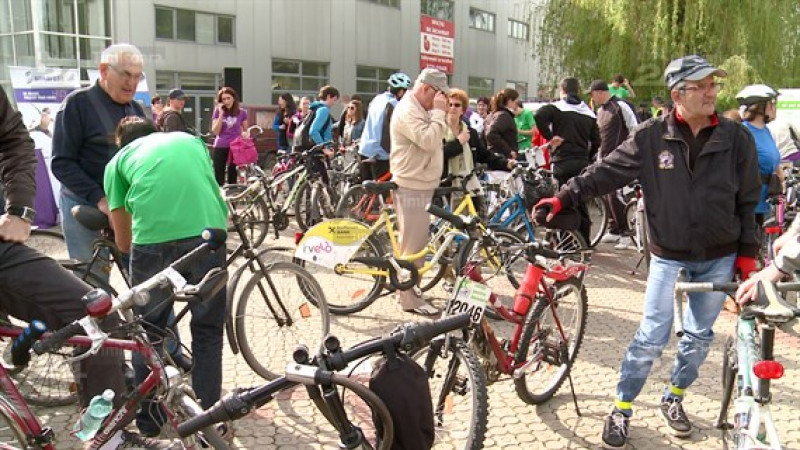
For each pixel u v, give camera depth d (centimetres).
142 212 322
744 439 226
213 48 2045
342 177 927
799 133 842
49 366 312
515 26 3578
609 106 788
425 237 532
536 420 383
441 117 505
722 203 324
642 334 347
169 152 329
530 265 378
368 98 2620
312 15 2328
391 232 536
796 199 635
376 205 725
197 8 1995
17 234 271
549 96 1830
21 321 283
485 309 340
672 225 331
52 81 957
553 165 746
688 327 355
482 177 753
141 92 982
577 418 386
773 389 427
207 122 2056
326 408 201
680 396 370
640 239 695
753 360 245
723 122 327
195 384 331
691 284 243
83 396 272
